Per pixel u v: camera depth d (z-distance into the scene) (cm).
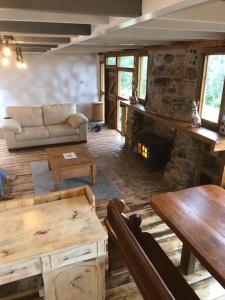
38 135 543
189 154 357
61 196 193
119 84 639
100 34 233
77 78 750
